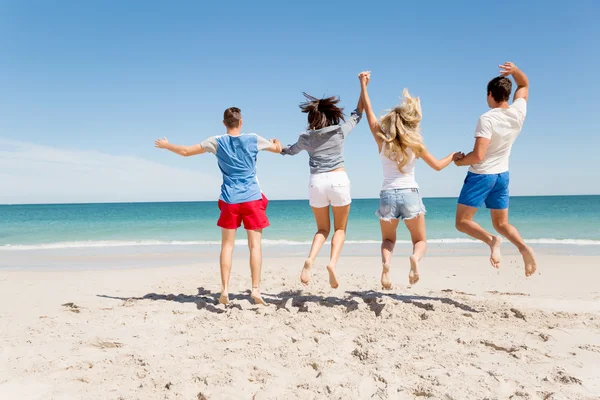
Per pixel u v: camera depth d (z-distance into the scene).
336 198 4.38
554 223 23.19
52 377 2.90
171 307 4.73
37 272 7.80
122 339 3.65
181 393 2.65
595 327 3.85
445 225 21.30
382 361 3.10
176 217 38.31
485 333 3.73
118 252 12.33
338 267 8.13
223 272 4.62
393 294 5.34
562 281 6.61
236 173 4.57
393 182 4.23
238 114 4.62
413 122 4.16
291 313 4.38
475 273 7.39
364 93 4.58
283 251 12.06
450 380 2.73
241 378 2.86
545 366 2.98
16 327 4.03
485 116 4.18
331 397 2.57
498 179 4.32
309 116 4.45
